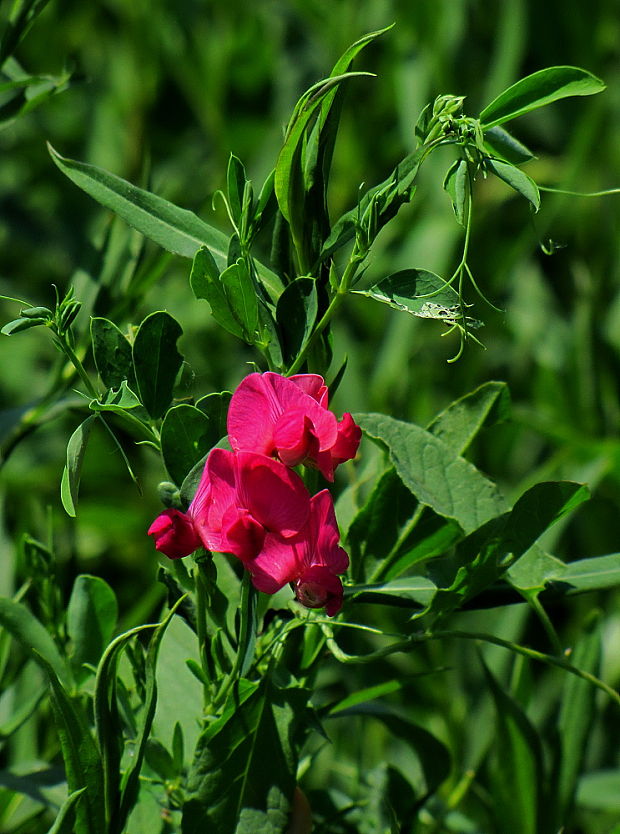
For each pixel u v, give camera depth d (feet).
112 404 2.45
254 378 2.43
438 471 2.51
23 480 4.14
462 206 2.44
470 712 3.16
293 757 2.48
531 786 2.65
